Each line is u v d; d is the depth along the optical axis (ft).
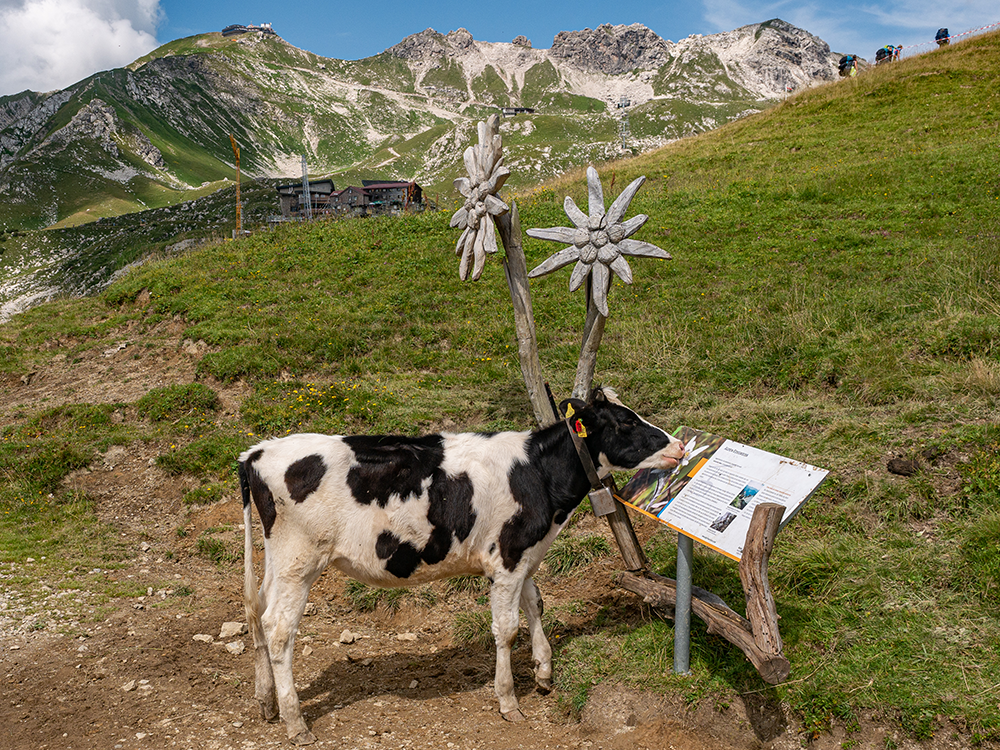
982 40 89.66
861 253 40.24
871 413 23.24
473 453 14.53
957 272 31.50
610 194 63.05
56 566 21.88
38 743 13.10
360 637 18.79
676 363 30.66
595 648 16.08
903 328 28.37
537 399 17.70
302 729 13.46
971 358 24.98
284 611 13.89
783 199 53.83
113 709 14.42
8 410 36.55
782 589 16.52
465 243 18.02
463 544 14.30
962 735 12.26
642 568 16.49
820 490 19.39
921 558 16.35
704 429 24.40
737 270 41.45
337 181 557.74
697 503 13.82
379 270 51.19
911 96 78.43
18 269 313.53
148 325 46.50
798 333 30.07
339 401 32.68
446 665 17.01
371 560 14.19
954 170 51.70
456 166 563.89
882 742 12.51
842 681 13.48
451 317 42.19
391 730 13.93
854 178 54.19
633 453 14.64
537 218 58.59
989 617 14.44
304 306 45.62
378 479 13.97
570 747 13.34
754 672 14.16
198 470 28.09
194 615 19.52
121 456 29.50
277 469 13.97
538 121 632.79
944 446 19.54
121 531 25.02
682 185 63.93
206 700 15.02
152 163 603.26
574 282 16.06
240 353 38.19
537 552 14.75
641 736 13.50
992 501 17.29
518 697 15.42
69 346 46.44
